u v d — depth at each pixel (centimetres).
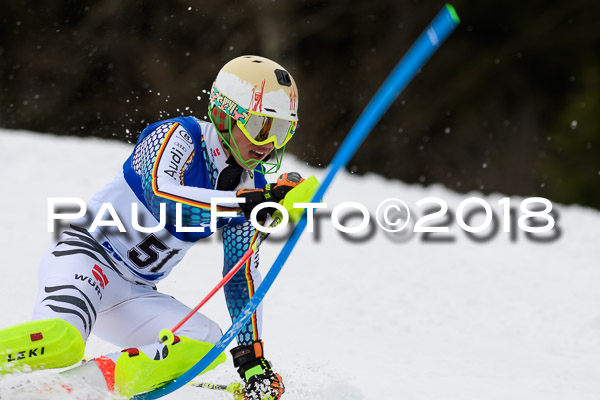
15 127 7375
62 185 3581
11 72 7362
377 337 1978
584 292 2559
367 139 8156
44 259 1192
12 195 3378
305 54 8119
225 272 1252
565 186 7812
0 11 7319
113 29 7206
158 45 7262
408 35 8144
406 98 8212
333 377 1526
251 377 1217
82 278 1150
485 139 8206
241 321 1135
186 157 1139
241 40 7481
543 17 8125
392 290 2502
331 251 2994
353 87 8144
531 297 2486
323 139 8094
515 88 8244
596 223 3588
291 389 1406
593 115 7800
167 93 7244
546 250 3159
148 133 1170
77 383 1059
